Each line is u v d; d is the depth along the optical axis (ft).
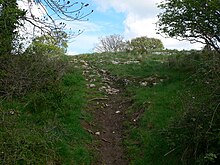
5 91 33.88
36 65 37.42
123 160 32.71
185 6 48.83
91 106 43.19
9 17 28.27
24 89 37.47
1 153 25.03
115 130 38.47
